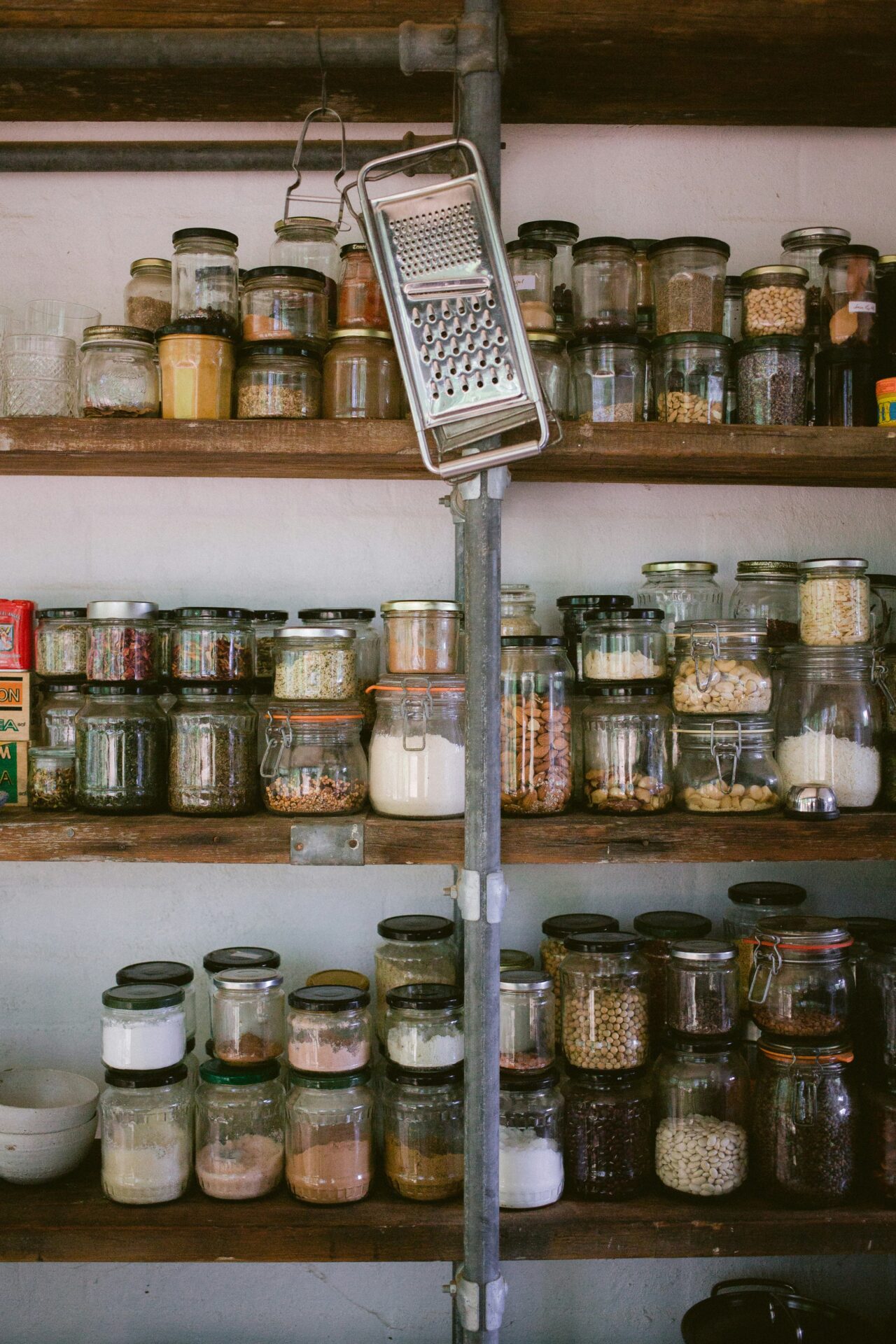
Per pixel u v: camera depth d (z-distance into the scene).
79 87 1.61
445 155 1.64
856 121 1.78
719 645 1.48
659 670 1.52
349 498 1.75
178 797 1.43
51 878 1.72
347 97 1.64
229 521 1.75
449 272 1.30
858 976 1.53
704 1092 1.47
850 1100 1.44
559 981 1.60
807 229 1.62
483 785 1.33
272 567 1.75
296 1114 1.43
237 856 1.36
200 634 1.49
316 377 1.45
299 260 1.58
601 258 1.50
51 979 1.72
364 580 1.75
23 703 1.53
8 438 1.37
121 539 1.74
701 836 1.39
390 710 1.47
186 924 1.73
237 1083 1.40
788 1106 1.42
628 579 1.78
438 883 1.74
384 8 1.43
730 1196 1.43
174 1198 1.41
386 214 1.30
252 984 1.43
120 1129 1.41
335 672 1.44
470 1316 1.32
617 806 1.46
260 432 1.38
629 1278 1.73
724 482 1.74
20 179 1.74
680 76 1.60
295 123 1.74
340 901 1.74
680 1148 1.44
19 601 1.55
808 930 1.43
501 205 1.77
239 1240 1.36
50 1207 1.39
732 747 1.47
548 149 1.78
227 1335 1.70
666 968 1.55
